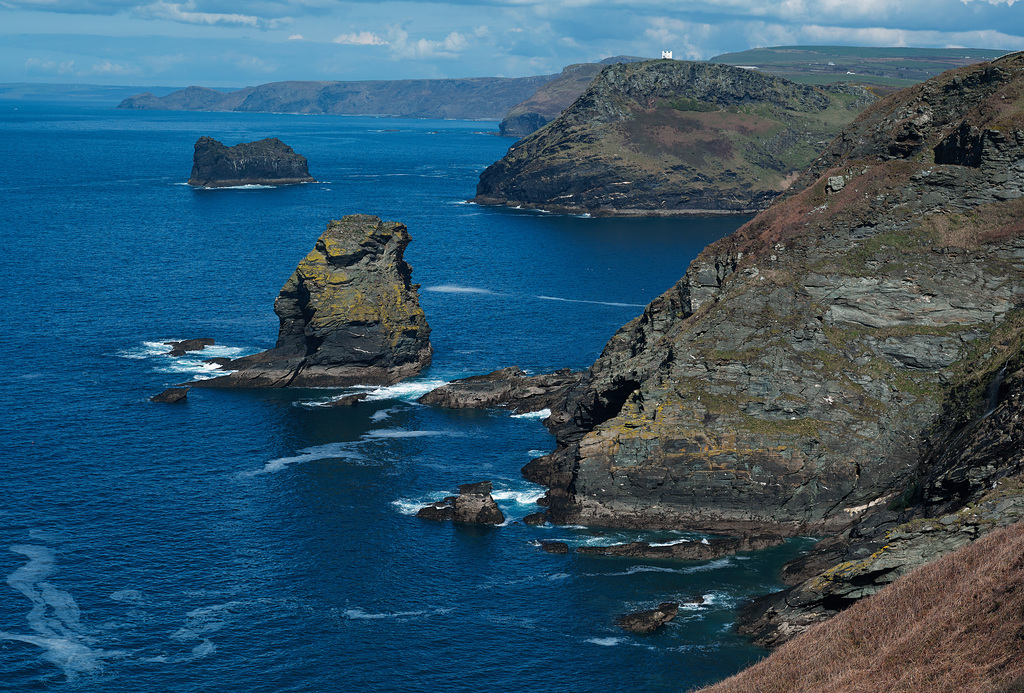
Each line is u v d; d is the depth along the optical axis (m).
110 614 67.50
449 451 98.62
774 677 50.56
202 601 69.50
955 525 62.47
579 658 63.66
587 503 84.44
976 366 85.88
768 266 97.44
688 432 83.62
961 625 45.34
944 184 98.38
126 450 96.25
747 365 88.69
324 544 78.31
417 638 65.69
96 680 60.12
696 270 103.44
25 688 59.00
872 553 66.88
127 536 78.56
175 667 61.78
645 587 72.75
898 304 91.81
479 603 70.19
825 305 93.00
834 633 52.34
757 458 82.69
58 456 94.00
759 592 71.88
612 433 84.44
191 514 82.88
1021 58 107.56
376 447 99.12
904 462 83.38
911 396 86.69
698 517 83.56
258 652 63.72
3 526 79.44
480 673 62.09
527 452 98.75
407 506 85.81
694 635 66.25
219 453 96.31
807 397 86.31
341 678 61.25
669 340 96.25
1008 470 66.81
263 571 73.88
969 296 91.06
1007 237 93.06
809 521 82.62
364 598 70.50
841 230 97.94
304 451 97.56
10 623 65.88
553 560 76.88
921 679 42.66
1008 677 39.34
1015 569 47.34
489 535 80.88
